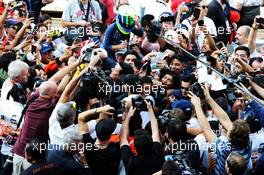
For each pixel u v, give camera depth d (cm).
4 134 1858
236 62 2080
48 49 2206
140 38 2305
